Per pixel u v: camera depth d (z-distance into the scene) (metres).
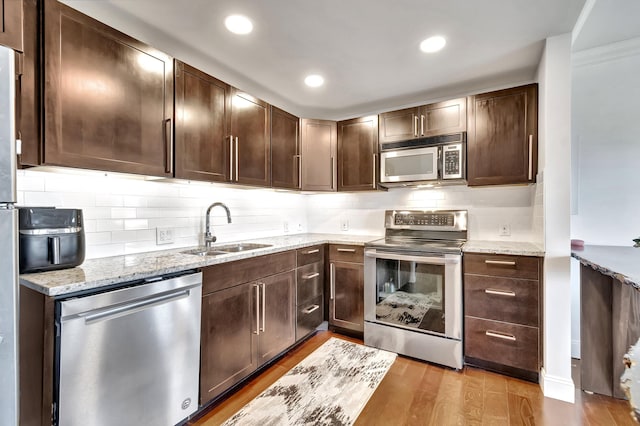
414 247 2.31
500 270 2.06
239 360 1.87
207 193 2.40
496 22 1.69
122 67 1.51
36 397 1.13
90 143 1.39
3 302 0.87
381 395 1.85
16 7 0.93
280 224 3.18
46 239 1.29
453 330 2.16
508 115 2.23
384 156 2.73
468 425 1.59
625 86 2.19
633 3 1.73
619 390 1.80
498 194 2.59
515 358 2.01
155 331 1.40
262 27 1.74
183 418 1.53
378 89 2.63
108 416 1.24
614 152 2.21
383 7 1.56
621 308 1.80
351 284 2.67
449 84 2.52
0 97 0.87
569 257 1.82
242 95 2.24
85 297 1.16
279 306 2.23
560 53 1.82
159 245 2.06
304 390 1.91
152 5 1.53
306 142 2.93
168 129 1.72
